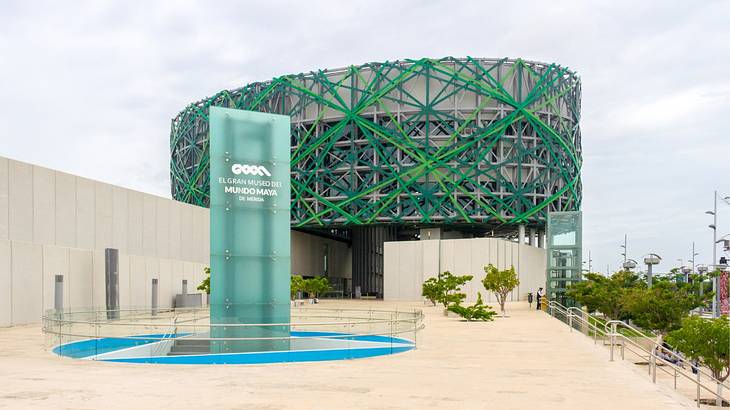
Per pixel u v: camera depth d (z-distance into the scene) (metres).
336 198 90.75
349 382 14.12
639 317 45.84
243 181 24.16
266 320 23.86
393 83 89.19
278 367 16.83
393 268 82.88
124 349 20.14
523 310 56.28
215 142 23.88
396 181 89.88
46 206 45.62
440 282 62.81
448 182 88.19
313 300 72.88
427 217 88.06
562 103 94.56
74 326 22.53
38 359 18.47
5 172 41.69
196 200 102.81
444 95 89.12
